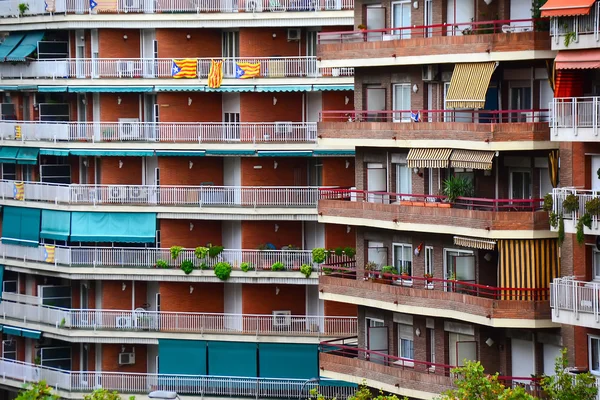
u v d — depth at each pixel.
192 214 102.88
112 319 104.12
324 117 99.94
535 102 80.00
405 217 84.81
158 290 105.69
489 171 82.31
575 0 74.31
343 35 89.38
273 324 101.25
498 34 79.56
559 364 73.12
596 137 73.88
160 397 81.25
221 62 102.25
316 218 101.06
